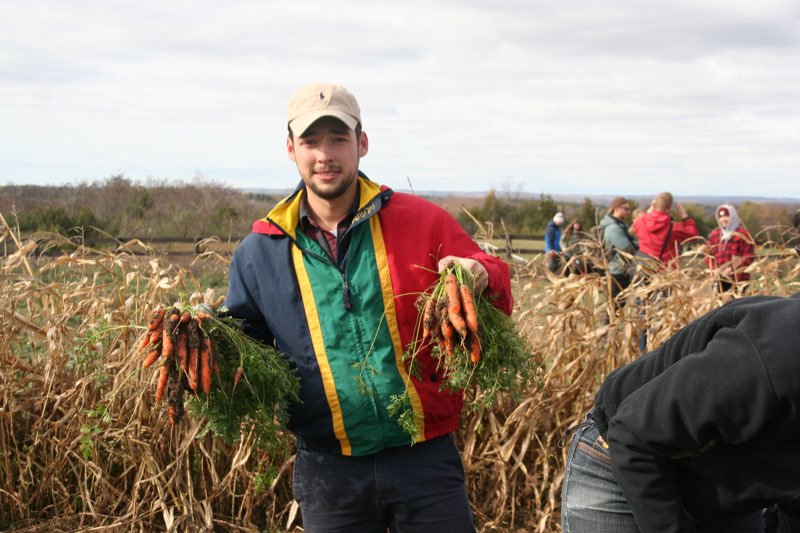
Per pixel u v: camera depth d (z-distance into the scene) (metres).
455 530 2.88
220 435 2.88
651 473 2.21
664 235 8.42
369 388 2.77
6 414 4.55
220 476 4.64
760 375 1.91
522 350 2.90
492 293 2.85
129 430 4.43
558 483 4.59
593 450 2.52
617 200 8.50
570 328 5.00
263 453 4.28
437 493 2.86
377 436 2.80
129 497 4.53
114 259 5.02
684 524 2.24
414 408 2.79
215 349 2.75
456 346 2.69
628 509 2.46
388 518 2.99
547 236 12.09
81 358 4.12
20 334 4.91
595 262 5.19
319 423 2.85
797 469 2.06
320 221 2.88
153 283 4.81
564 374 4.99
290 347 2.86
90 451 4.14
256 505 4.57
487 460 4.68
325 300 2.80
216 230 19.61
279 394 2.79
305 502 2.99
